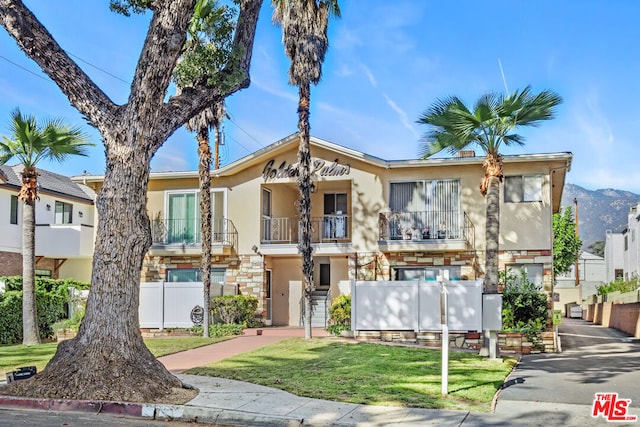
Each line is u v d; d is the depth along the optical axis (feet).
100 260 36.04
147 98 36.40
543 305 64.13
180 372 43.50
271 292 83.10
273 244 79.41
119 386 34.09
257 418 30.94
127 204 36.29
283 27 63.52
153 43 36.17
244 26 40.65
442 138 58.95
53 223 104.78
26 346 62.49
